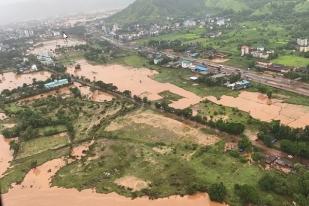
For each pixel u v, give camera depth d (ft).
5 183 566.36
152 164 569.23
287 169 520.01
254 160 547.08
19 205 510.99
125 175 549.13
